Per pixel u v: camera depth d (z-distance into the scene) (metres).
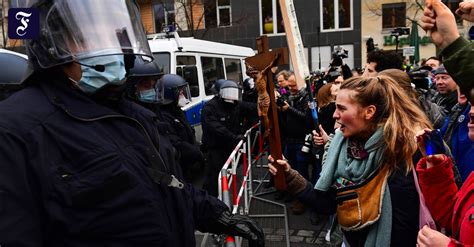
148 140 1.53
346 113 1.98
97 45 1.44
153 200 1.43
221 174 3.00
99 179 1.31
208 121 5.35
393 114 1.92
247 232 1.92
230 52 10.23
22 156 1.25
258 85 2.15
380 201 1.90
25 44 1.47
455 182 1.90
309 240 4.52
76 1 1.46
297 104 5.91
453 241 1.51
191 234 1.64
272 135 2.19
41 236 1.28
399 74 2.36
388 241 1.89
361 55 19.27
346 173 2.02
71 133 1.33
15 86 3.17
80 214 1.29
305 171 5.45
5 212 1.20
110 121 1.44
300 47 3.24
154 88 3.25
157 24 19.44
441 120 2.99
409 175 1.89
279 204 5.24
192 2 17.12
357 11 19.14
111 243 1.34
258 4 19.36
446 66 1.50
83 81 1.45
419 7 16.41
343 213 2.02
